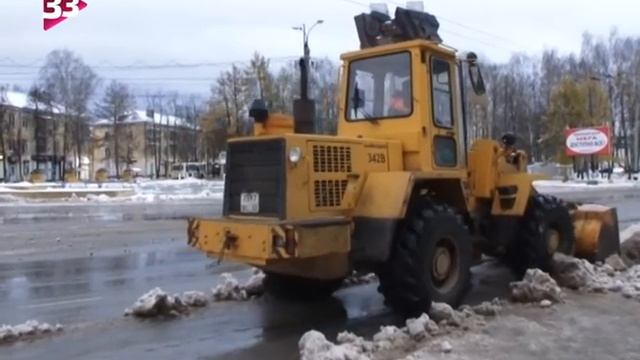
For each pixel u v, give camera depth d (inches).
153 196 1140.5
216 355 218.7
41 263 416.8
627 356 199.6
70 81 2583.7
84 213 820.0
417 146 274.5
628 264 370.9
